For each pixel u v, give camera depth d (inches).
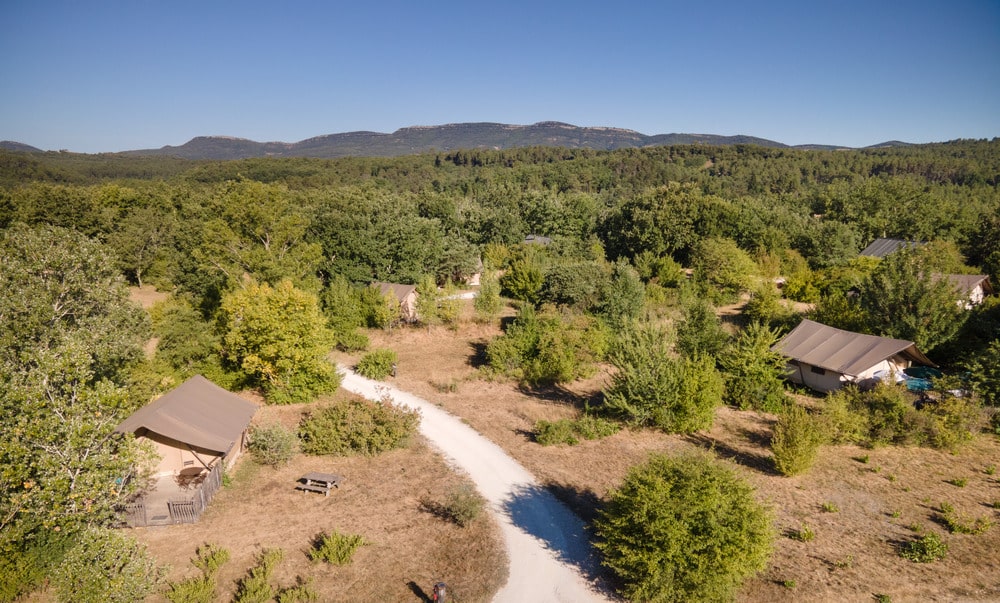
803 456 826.8
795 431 835.4
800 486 818.8
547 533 717.9
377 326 1825.8
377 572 641.0
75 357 637.9
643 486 569.0
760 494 793.6
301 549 684.1
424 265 2331.4
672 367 1031.6
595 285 1785.2
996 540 672.4
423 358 1567.4
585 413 1117.7
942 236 2743.6
